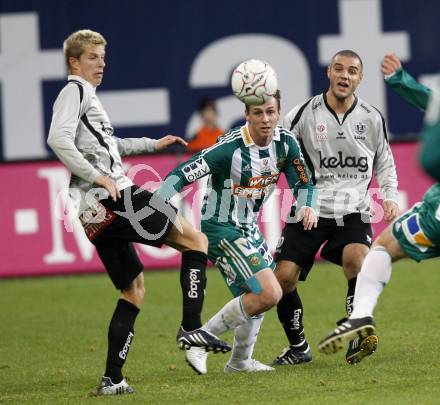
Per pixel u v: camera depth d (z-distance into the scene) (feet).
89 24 183.21
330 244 93.50
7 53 183.42
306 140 93.35
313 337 104.68
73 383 86.74
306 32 181.06
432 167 57.88
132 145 86.28
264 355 96.48
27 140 184.44
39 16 182.91
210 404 73.10
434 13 179.83
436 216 71.97
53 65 183.62
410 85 77.77
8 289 145.18
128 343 79.41
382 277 74.64
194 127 183.42
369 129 92.63
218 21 182.19
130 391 79.20
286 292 90.74
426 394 72.90
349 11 180.24
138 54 182.91
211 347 78.59
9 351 103.91
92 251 154.20
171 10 182.29
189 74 183.01
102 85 183.52
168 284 142.72
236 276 83.25
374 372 82.53
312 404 71.41
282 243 92.48
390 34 180.34
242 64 81.82
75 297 136.46
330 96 92.48
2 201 154.30
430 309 116.37
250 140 82.84
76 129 77.66
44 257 153.99
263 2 181.16
